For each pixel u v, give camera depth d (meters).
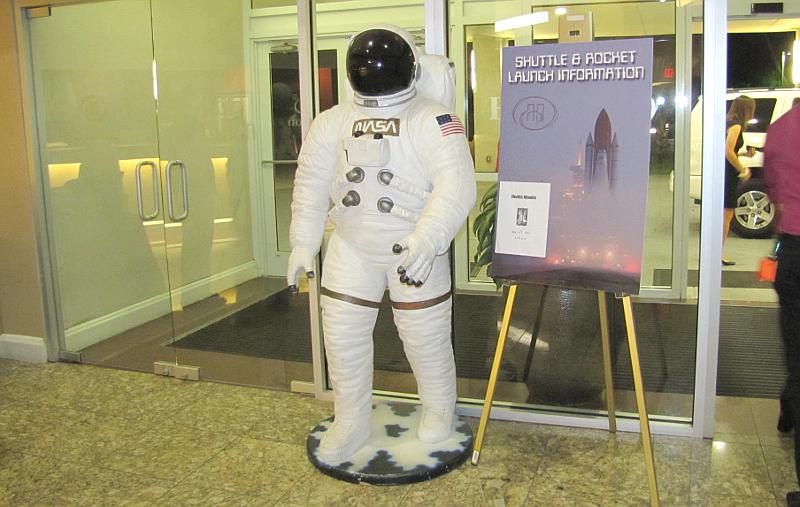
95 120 4.25
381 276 2.74
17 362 4.13
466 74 3.85
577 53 2.49
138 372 3.94
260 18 4.35
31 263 4.03
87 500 2.60
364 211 2.60
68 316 4.21
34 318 4.10
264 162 4.45
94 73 4.25
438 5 3.06
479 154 3.85
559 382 3.56
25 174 3.96
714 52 2.77
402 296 2.71
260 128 4.45
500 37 3.79
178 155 4.63
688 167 4.25
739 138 6.93
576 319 3.97
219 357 4.09
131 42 4.45
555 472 2.73
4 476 2.78
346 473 2.67
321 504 2.54
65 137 4.10
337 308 2.71
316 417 3.29
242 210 4.53
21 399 3.57
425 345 2.76
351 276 2.70
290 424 3.22
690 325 4.26
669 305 4.45
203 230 4.64
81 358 4.11
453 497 2.56
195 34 4.45
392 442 2.89
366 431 2.86
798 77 7.48
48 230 4.05
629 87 2.43
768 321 4.76
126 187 4.49
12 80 3.89
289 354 4.09
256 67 4.44
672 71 4.11
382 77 2.51
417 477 2.66
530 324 4.02
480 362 3.81
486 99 3.83
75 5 4.05
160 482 2.71
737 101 6.70
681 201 4.29
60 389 3.71
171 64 4.56
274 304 4.50
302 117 3.32
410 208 2.58
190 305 4.68
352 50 2.54
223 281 4.57
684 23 4.03
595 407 3.27
